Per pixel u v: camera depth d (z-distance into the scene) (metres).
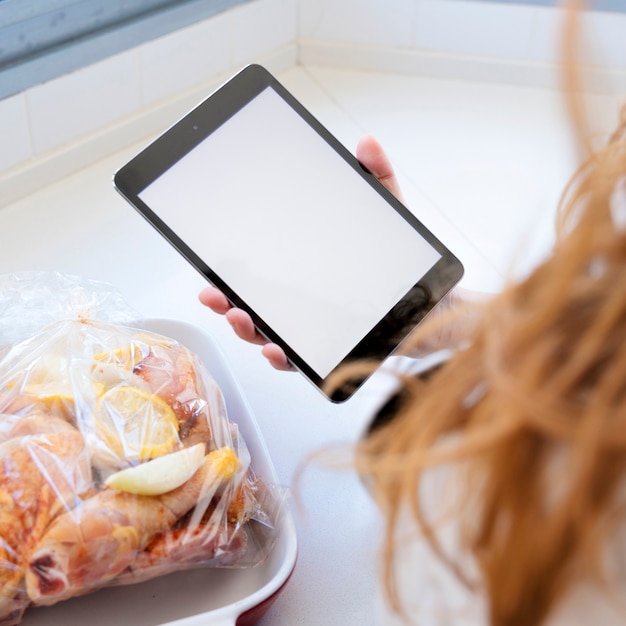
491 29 1.08
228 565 0.56
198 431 0.58
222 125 0.65
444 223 0.92
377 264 0.65
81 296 0.65
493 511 0.33
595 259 0.33
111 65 0.90
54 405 0.56
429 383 0.39
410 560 0.39
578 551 0.32
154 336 0.65
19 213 0.87
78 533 0.49
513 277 0.36
